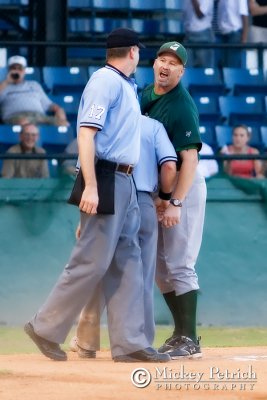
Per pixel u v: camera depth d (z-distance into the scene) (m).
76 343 26.05
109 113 23.08
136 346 23.47
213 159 40.28
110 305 23.64
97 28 48.97
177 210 24.75
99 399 18.25
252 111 46.72
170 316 39.62
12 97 44.22
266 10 48.56
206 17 48.25
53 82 45.97
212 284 40.28
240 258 40.34
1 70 45.91
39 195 39.59
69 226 39.56
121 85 23.14
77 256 23.20
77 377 20.83
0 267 39.47
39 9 47.81
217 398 18.66
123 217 23.34
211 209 40.31
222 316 40.28
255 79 47.53
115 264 23.66
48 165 41.06
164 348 25.27
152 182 24.42
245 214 40.41
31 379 20.58
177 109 24.77
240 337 36.34
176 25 49.12
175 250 25.36
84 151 22.62
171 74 24.58
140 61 48.38
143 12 49.31
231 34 48.41
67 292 23.34
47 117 44.19
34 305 39.50
